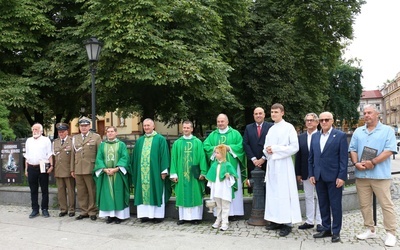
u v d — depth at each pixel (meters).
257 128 7.12
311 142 6.17
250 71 22.53
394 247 5.53
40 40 15.95
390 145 5.63
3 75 14.87
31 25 14.89
